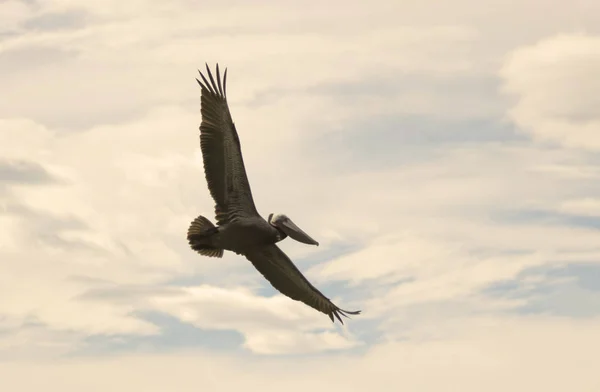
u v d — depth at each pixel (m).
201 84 22.75
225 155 22.59
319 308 23.09
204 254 22.67
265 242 22.59
